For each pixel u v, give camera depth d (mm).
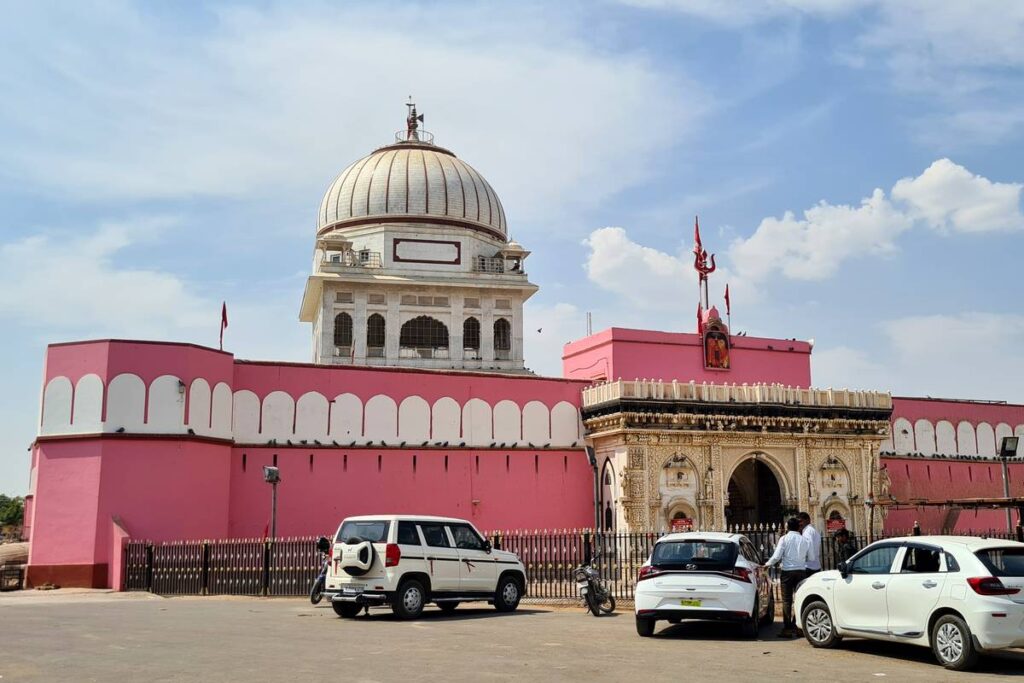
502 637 14227
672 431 31469
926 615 11898
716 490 31922
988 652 12844
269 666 11062
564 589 24672
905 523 37812
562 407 33938
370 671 10695
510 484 32562
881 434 34812
